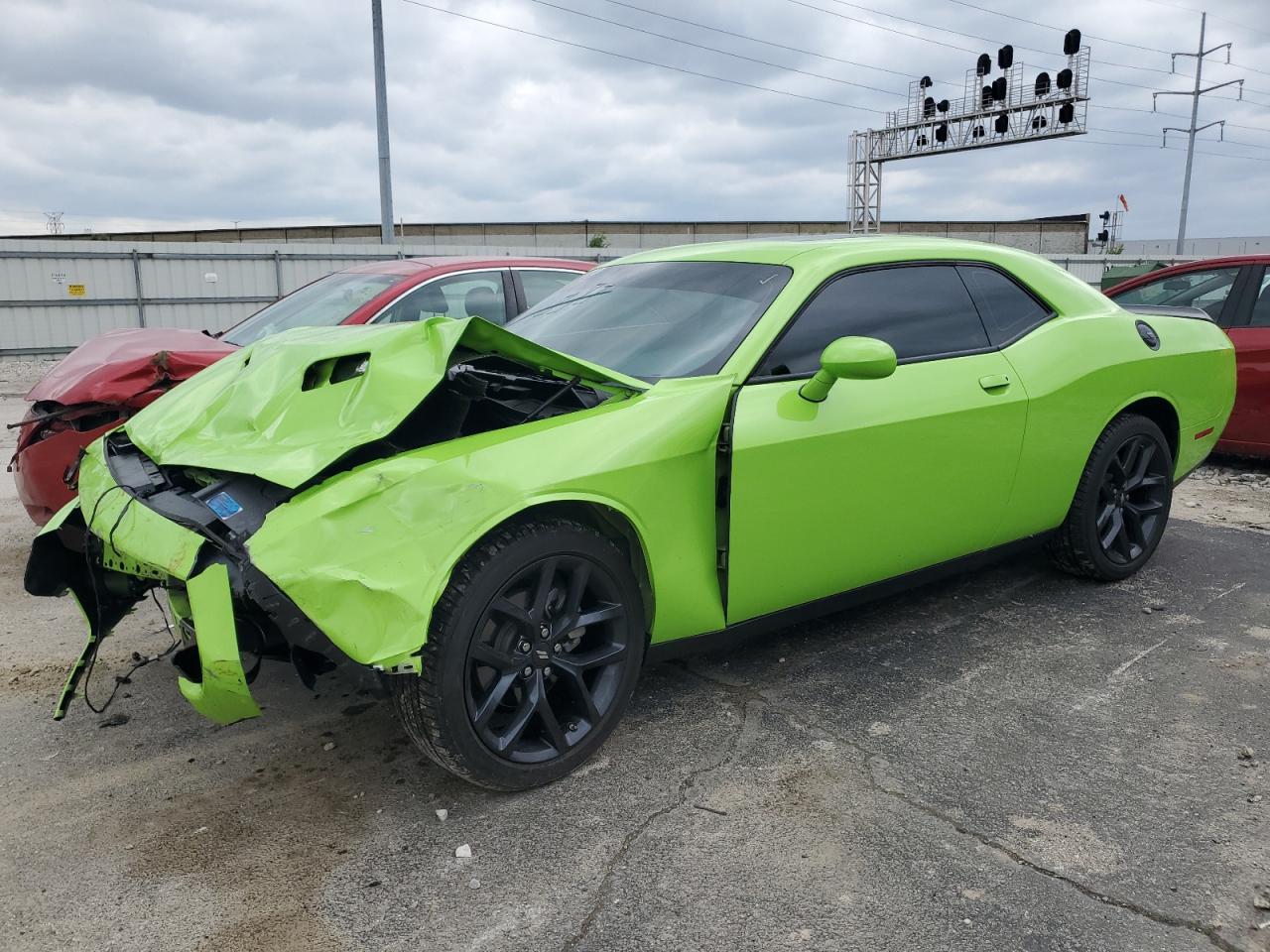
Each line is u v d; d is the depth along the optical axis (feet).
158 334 17.22
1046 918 6.98
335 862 7.82
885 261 11.50
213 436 9.28
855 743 9.67
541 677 8.60
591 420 8.89
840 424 10.09
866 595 11.25
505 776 8.45
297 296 20.43
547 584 8.41
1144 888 7.33
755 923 6.98
